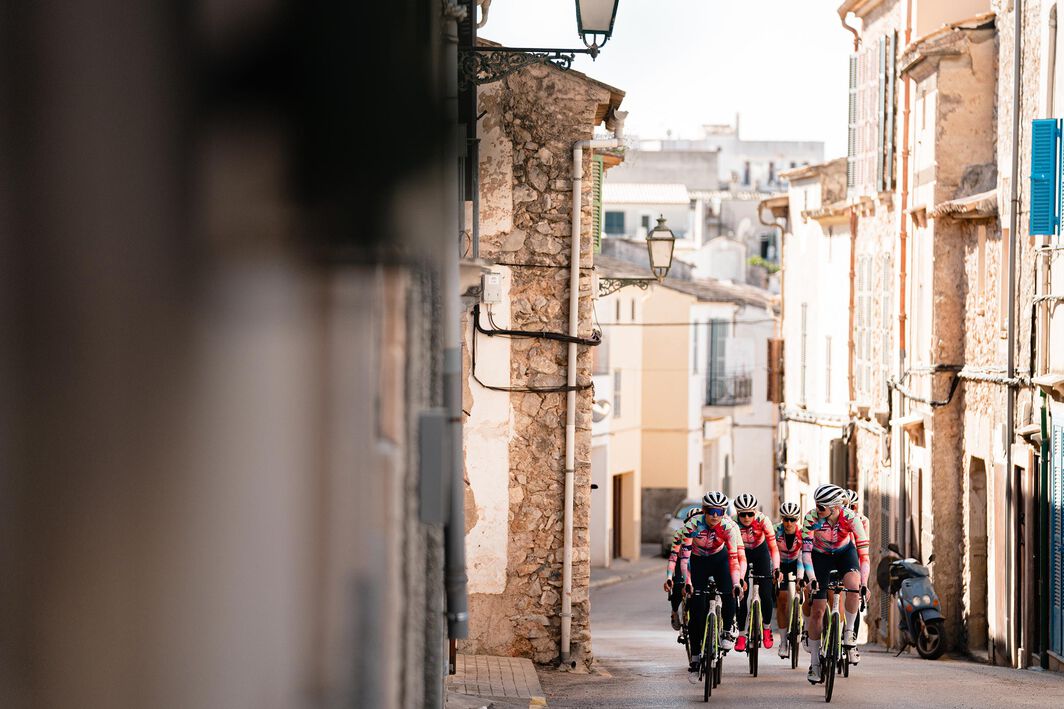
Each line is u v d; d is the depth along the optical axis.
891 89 43.06
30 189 4.12
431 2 4.84
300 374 4.47
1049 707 21.73
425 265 5.85
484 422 27.78
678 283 86.12
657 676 27.16
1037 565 30.53
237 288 4.31
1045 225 28.25
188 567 4.29
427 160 4.77
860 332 47.47
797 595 28.44
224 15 4.26
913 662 32.84
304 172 4.41
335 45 4.44
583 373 28.00
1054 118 28.69
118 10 4.14
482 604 27.89
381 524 5.06
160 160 4.21
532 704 21.11
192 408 4.27
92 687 4.23
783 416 59.72
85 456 4.19
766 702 22.31
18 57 4.08
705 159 127.94
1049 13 29.48
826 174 53.38
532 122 27.69
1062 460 28.64
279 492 4.43
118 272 4.18
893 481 41.97
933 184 37.00
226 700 4.36
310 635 4.57
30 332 4.14
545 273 27.77
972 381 35.59
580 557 28.11
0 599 4.16
